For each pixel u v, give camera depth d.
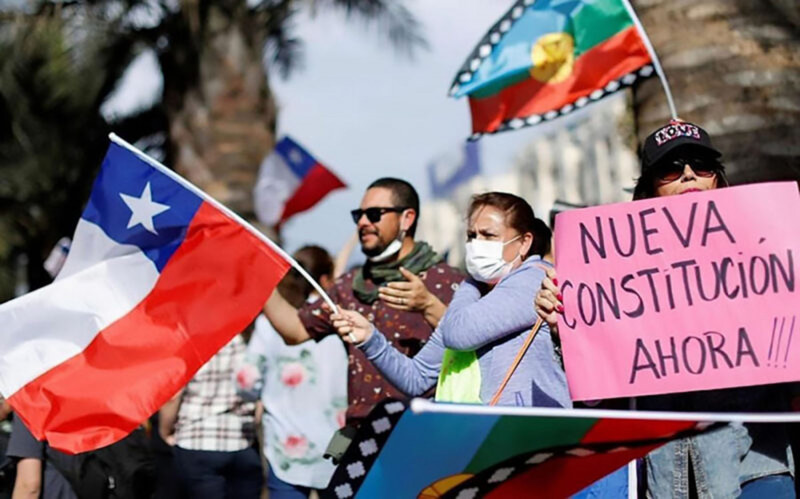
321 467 8.23
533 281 5.16
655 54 7.57
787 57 7.43
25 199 23.39
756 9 7.46
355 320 5.66
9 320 5.86
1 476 8.11
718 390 4.99
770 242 4.76
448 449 4.02
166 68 18.55
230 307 5.93
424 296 6.05
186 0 18.33
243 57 18.39
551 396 5.04
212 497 8.91
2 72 21.36
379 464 4.12
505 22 7.73
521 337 5.11
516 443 3.96
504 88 7.71
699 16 7.52
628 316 4.79
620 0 7.45
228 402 8.95
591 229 4.85
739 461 4.94
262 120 18.45
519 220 5.29
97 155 23.59
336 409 8.23
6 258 23.44
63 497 7.64
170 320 5.92
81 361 5.87
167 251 5.97
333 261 8.91
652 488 5.02
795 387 5.02
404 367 5.69
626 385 4.77
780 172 7.38
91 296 5.95
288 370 8.27
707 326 4.75
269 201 13.69
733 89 7.45
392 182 6.58
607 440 3.93
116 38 19.42
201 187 18.19
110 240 6.00
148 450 7.91
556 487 4.20
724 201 4.79
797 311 4.73
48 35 20.77
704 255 4.78
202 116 18.30
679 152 4.98
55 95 21.83
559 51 7.61
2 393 5.77
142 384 5.82
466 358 5.22
